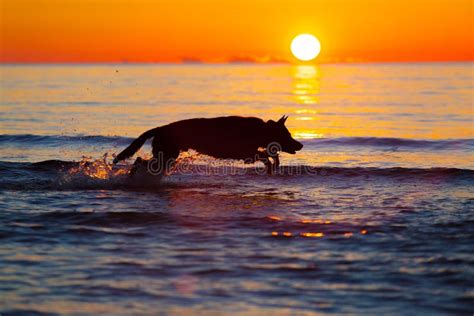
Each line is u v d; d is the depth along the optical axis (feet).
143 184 45.03
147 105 130.11
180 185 44.93
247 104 134.41
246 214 35.24
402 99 146.51
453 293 22.66
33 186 43.60
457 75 320.29
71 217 34.27
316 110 120.37
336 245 28.86
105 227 32.32
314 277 24.54
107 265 26.04
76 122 96.73
